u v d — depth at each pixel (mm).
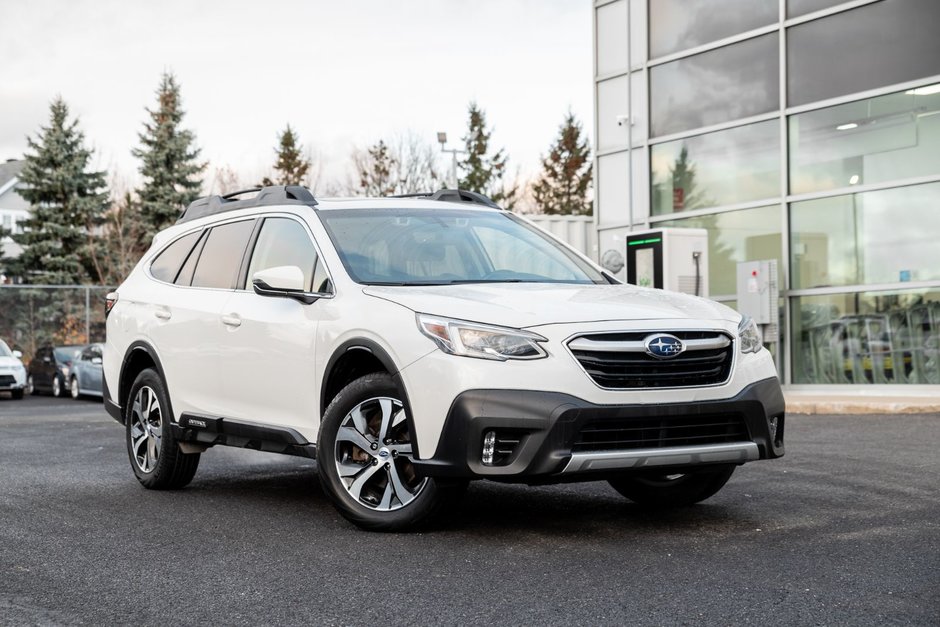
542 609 3918
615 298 5363
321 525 5676
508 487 6895
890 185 14320
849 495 6289
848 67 14852
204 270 6949
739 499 6250
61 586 4426
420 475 5172
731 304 16375
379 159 52969
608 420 4816
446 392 4941
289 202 6453
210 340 6559
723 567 4500
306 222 6211
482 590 4207
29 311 29234
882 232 14477
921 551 4738
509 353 4879
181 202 42938
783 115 15578
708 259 16562
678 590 4133
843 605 3875
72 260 41906
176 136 43125
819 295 15180
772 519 5586
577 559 4707
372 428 5445
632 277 15914
